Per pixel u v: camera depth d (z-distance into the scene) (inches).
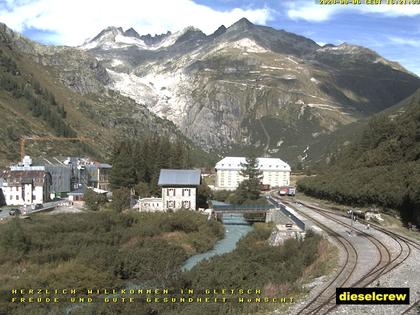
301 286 1477.6
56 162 6643.7
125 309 1510.8
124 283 2246.6
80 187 6205.7
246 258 2258.9
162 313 1433.3
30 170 5246.1
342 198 4731.8
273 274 1793.8
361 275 1561.3
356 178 4670.3
